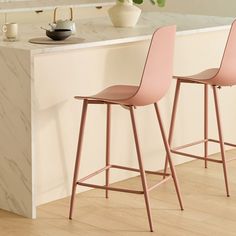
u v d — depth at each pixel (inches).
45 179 196.4
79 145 188.2
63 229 181.5
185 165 234.8
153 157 226.1
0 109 189.3
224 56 204.4
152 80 181.8
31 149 185.5
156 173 198.2
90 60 200.7
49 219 187.6
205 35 233.9
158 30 177.9
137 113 218.1
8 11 291.3
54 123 195.3
